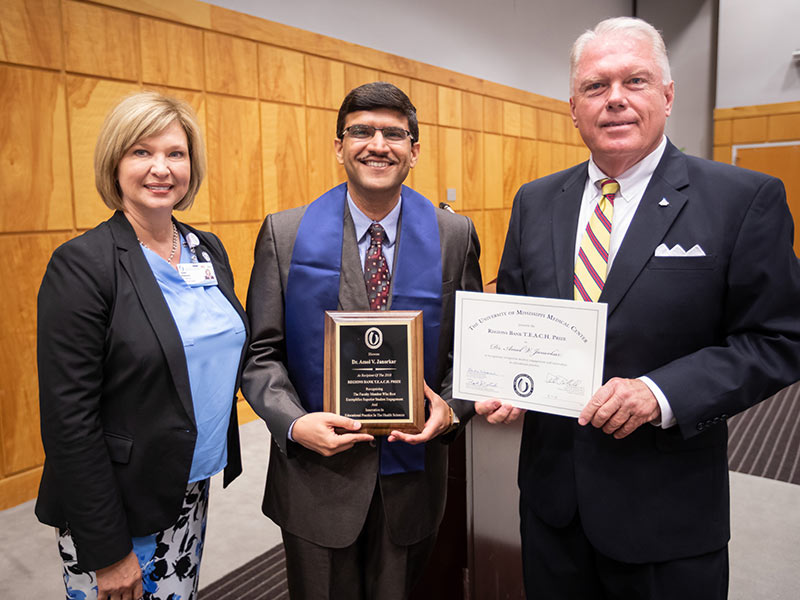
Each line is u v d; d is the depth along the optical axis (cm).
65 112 309
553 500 130
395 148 130
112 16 325
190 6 362
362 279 135
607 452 122
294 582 141
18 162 292
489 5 663
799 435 368
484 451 183
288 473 138
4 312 292
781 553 247
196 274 137
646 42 118
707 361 112
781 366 110
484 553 185
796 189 798
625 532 120
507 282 146
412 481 137
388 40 527
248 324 143
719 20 827
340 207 139
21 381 300
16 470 299
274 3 418
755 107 814
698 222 116
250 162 410
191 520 137
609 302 118
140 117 126
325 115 466
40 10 295
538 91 774
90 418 119
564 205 132
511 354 121
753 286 112
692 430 109
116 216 131
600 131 120
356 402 127
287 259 139
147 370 123
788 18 778
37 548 256
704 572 120
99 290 120
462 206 651
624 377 118
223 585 230
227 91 390
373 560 141
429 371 137
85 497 118
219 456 138
